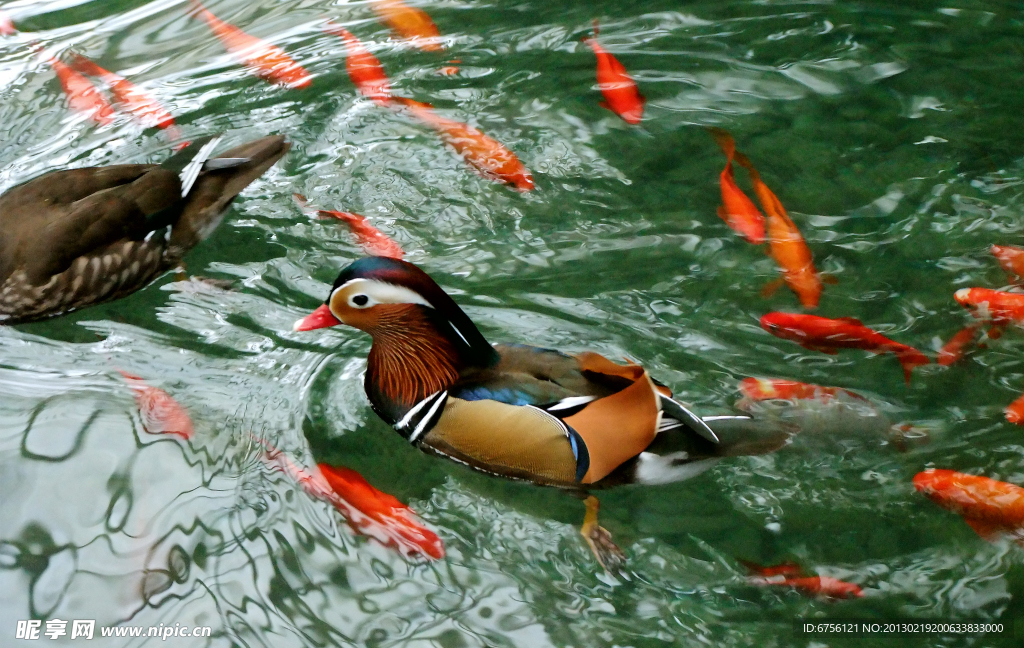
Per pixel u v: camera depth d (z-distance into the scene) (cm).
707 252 258
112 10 293
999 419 242
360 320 241
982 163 264
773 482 239
